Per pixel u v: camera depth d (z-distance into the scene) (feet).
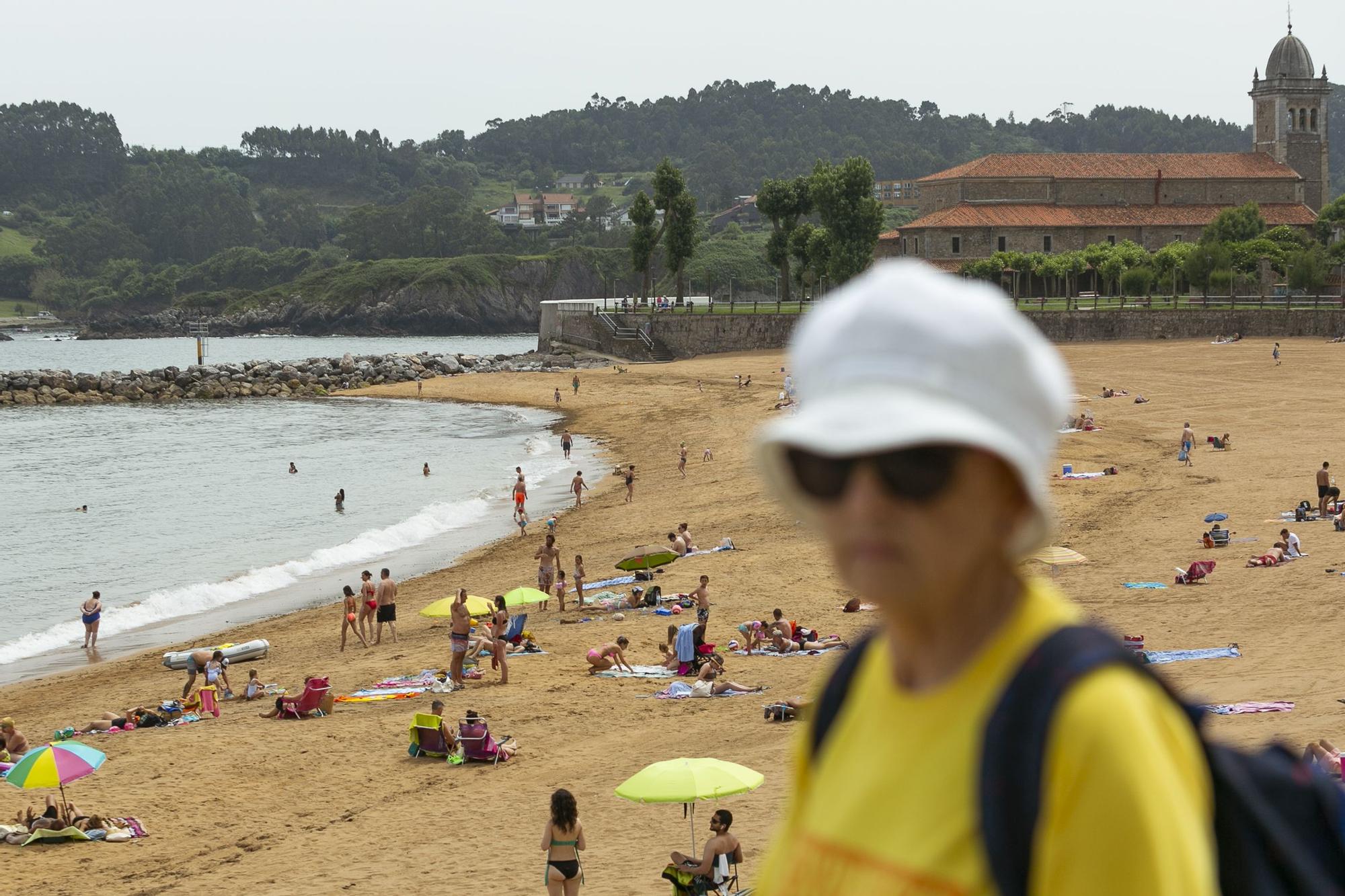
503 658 87.45
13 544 172.86
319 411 369.30
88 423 350.23
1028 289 471.21
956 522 4.97
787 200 486.38
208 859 56.49
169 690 94.43
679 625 101.60
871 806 5.44
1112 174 517.96
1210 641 79.30
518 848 54.03
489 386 403.54
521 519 165.99
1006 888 4.89
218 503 205.98
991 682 5.21
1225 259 405.59
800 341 5.31
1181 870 4.57
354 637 110.63
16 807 64.85
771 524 147.95
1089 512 136.77
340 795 64.90
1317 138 545.03
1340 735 51.98
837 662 6.11
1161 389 263.29
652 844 52.39
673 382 369.50
